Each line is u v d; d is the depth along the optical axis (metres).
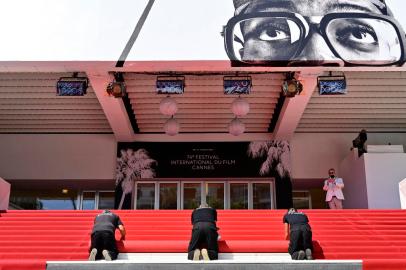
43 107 13.29
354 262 6.23
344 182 14.39
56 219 8.78
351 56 9.43
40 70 10.05
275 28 9.63
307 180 14.75
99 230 6.70
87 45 9.61
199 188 14.52
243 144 14.50
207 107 13.10
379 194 12.70
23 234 8.08
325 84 10.92
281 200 14.11
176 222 8.59
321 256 7.18
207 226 6.65
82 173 14.40
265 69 10.07
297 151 14.64
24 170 14.41
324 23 9.65
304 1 9.81
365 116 13.98
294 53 9.46
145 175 14.30
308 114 13.82
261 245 7.27
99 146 14.60
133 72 11.30
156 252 7.21
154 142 14.53
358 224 8.73
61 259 7.02
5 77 11.94
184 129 14.33
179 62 9.52
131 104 13.02
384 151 13.26
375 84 12.36
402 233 8.25
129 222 8.58
